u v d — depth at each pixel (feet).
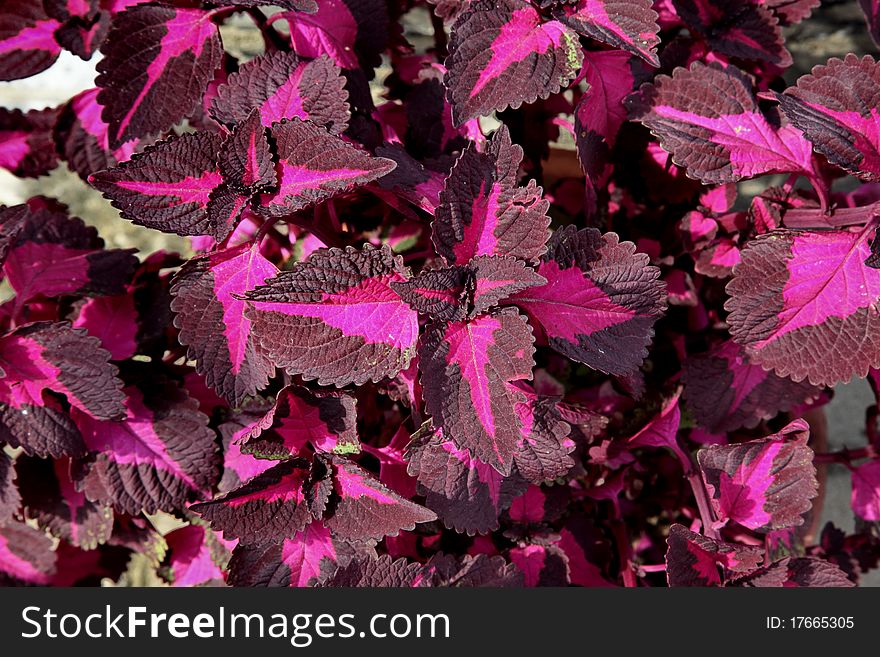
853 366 1.93
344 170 1.86
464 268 1.87
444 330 1.85
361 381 1.85
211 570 2.22
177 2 1.96
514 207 1.87
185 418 2.06
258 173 1.89
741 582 2.00
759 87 2.13
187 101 1.95
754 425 2.11
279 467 1.93
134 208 1.87
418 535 2.13
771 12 2.11
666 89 2.02
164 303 2.13
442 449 1.94
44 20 2.02
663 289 1.91
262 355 1.88
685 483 2.29
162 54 1.93
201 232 1.90
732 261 2.16
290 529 1.92
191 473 2.04
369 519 1.91
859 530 2.33
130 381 2.08
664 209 2.30
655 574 2.27
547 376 2.27
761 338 1.96
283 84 1.95
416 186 1.94
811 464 2.01
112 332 2.10
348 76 2.05
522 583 1.98
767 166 2.00
